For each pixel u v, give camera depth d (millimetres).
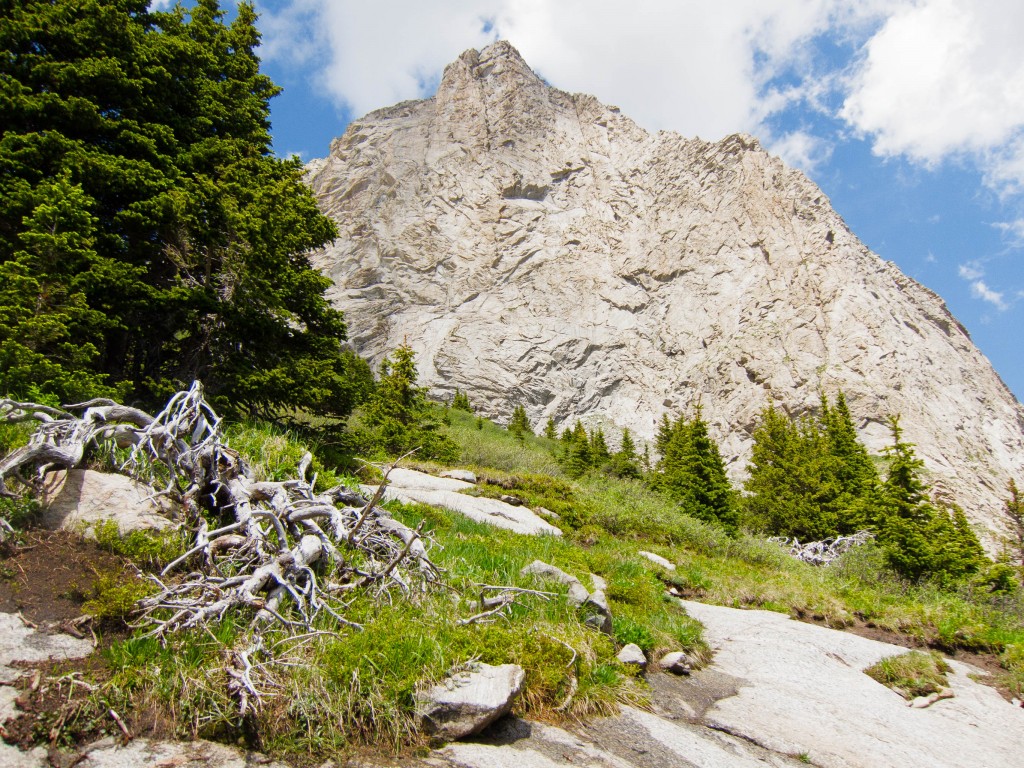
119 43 12914
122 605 4410
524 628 5871
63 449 5344
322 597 5199
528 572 7414
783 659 8281
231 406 11695
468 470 19406
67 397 8195
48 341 8352
